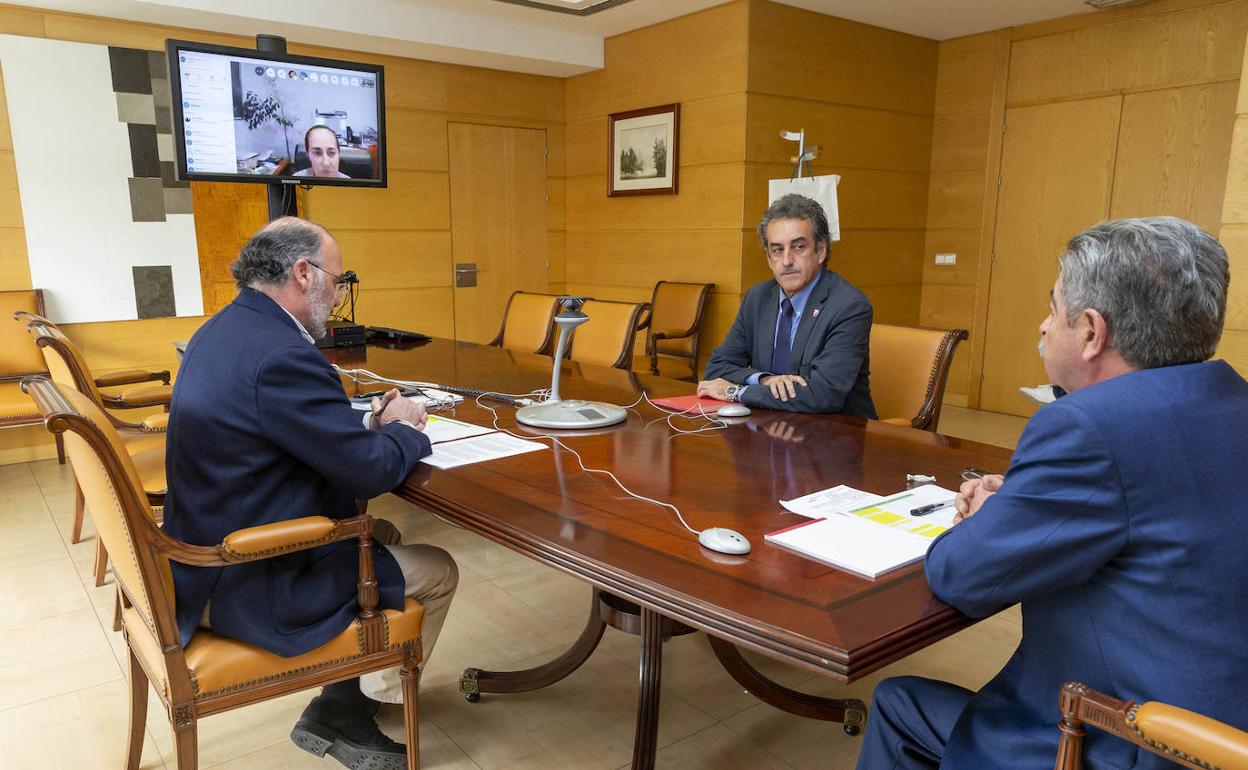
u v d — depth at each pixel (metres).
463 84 5.70
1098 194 5.13
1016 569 0.98
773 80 4.97
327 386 1.53
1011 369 5.68
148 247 4.61
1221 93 4.55
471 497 1.53
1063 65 5.20
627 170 5.73
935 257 6.04
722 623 1.08
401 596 1.67
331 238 1.72
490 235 6.00
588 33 5.63
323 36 4.82
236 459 1.48
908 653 1.03
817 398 2.29
